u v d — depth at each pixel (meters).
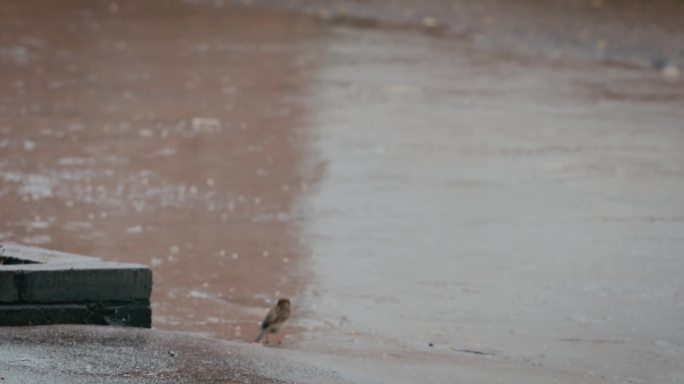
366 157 34.06
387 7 67.56
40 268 18.03
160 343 17.09
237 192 29.88
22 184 30.09
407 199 29.42
